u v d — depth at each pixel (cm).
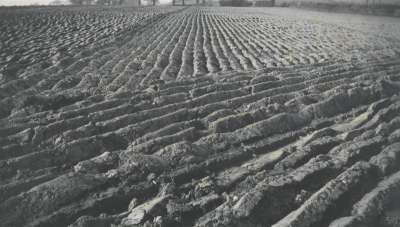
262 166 723
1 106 951
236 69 1505
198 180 678
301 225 558
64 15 3562
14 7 4594
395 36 2727
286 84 1254
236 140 826
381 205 613
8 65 1388
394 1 5900
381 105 1063
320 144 806
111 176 663
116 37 2150
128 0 9419
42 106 970
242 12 5684
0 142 761
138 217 563
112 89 1138
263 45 2234
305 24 3622
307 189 655
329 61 1622
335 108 1048
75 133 805
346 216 590
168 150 747
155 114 938
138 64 1498
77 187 622
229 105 1023
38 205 581
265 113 970
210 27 3212
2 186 618
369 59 1705
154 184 653
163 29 2795
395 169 729
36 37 2111
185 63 1556
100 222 554
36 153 717
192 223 568
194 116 949
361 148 782
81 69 1409
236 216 571
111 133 812
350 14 5288
